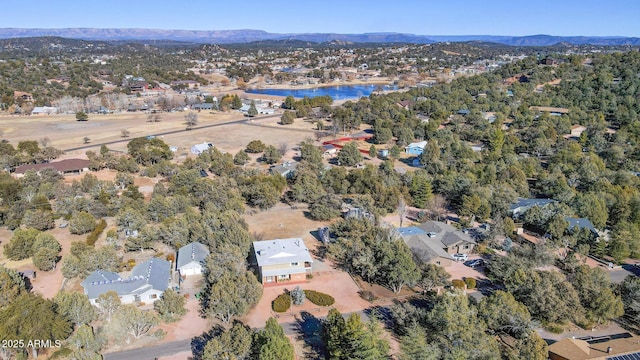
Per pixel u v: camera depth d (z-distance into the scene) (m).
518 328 50.47
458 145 134.12
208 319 55.84
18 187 94.12
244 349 43.59
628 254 71.88
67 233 81.50
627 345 48.62
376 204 93.56
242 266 62.38
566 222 77.94
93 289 58.53
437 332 48.25
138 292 59.28
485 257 74.12
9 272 57.72
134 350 49.81
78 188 98.88
